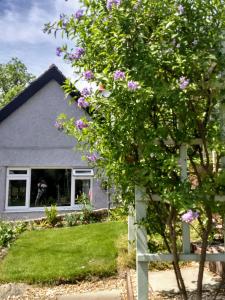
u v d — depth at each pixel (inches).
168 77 137.9
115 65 142.3
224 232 156.2
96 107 139.3
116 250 250.1
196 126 141.6
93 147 147.2
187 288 177.9
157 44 137.2
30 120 577.3
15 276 215.5
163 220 147.9
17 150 567.2
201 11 139.4
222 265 185.6
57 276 212.8
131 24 138.7
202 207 141.5
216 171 142.4
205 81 139.0
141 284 150.8
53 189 570.6
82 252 253.9
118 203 177.9
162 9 140.1
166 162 132.1
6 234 329.4
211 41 138.8
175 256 143.4
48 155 573.9
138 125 135.8
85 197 495.5
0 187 553.3
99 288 202.1
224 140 143.5
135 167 138.6
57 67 587.2
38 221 441.7
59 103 584.4
